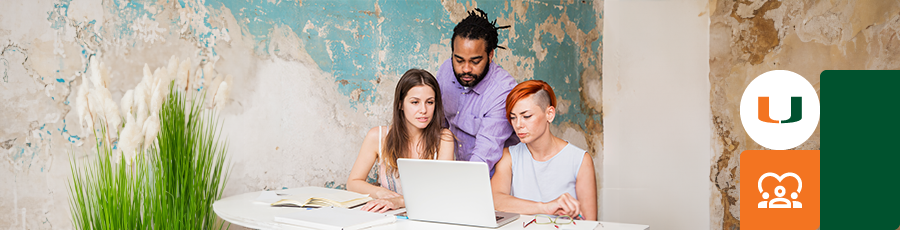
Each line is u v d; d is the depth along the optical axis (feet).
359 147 9.57
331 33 9.17
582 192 9.50
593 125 13.58
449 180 5.53
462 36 10.73
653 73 12.89
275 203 6.71
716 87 11.78
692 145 12.16
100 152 7.13
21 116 6.70
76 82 7.02
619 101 13.53
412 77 9.11
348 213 5.93
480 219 5.53
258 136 8.40
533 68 12.00
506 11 11.48
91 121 6.25
